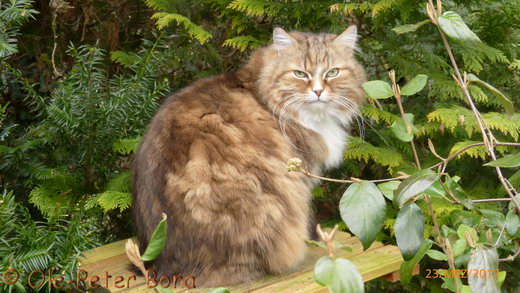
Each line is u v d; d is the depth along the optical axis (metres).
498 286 1.67
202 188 2.59
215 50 4.14
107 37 4.20
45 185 3.31
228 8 3.86
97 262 3.02
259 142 2.75
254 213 2.62
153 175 2.74
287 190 2.74
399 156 3.59
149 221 2.73
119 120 3.41
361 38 4.03
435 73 3.70
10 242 2.67
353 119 3.74
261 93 3.03
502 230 1.86
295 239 2.74
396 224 1.75
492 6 3.79
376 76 4.14
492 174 3.93
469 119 3.38
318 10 3.78
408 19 3.79
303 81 3.01
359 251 2.98
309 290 2.58
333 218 4.15
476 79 1.78
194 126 2.76
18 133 4.02
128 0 4.23
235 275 2.66
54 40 3.87
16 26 3.09
